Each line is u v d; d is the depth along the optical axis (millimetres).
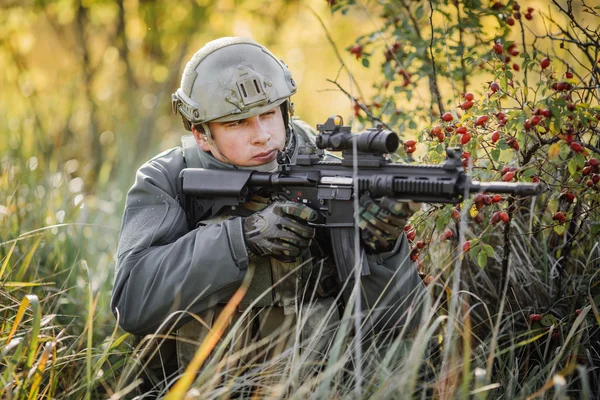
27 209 6918
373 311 4777
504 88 4816
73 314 5906
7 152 8531
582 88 4820
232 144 4660
